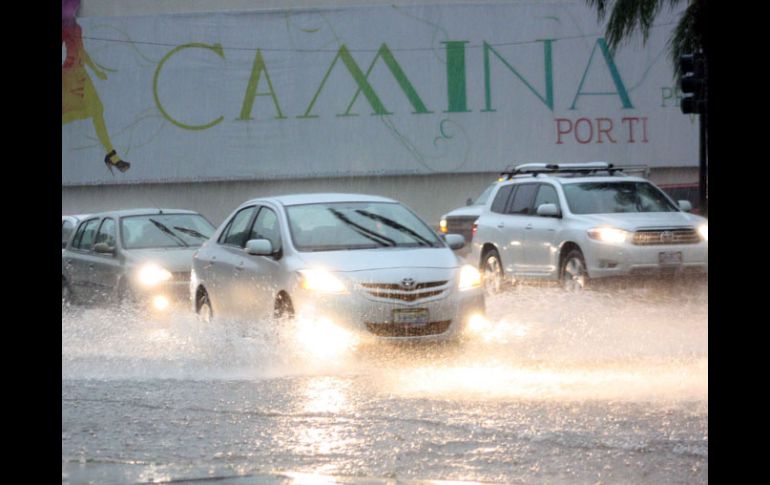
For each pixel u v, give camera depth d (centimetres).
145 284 3441
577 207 3888
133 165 10325
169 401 1925
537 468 1378
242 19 10200
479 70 10181
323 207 2762
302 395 1961
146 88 10300
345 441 1552
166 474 1353
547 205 3894
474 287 2541
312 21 10162
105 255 3703
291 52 10188
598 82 10256
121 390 2055
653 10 6044
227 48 10225
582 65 10238
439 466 1391
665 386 2009
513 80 10200
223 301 2831
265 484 1292
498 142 10200
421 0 10412
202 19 10231
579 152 10269
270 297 2591
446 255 2614
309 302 2438
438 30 10131
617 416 1708
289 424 1689
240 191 10438
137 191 10438
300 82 10188
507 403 1839
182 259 3534
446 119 10169
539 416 1714
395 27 10131
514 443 1523
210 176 10256
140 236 3731
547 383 2061
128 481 1320
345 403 1864
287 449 1505
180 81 10269
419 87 10150
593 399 1869
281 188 10388
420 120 10162
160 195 10444
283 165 10225
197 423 1711
